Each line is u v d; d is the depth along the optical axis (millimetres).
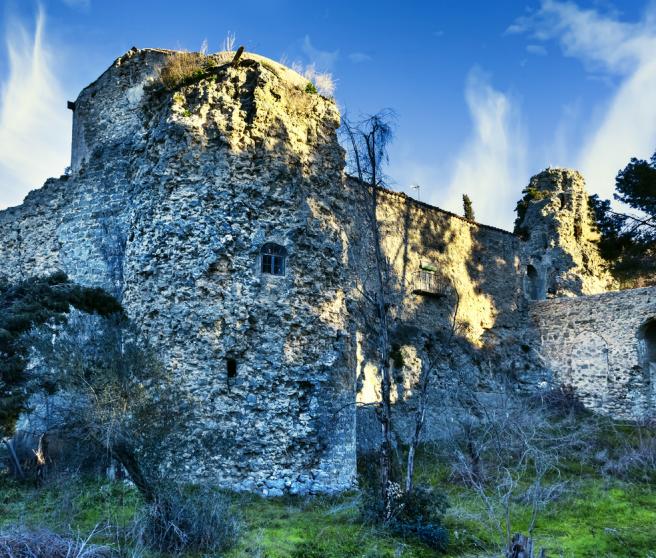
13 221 21188
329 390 15711
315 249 16422
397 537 12250
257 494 14141
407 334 24391
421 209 26750
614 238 30844
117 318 14594
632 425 25422
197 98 16422
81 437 12273
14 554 8641
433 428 22750
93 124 20219
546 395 27578
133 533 10422
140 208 16078
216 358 14820
